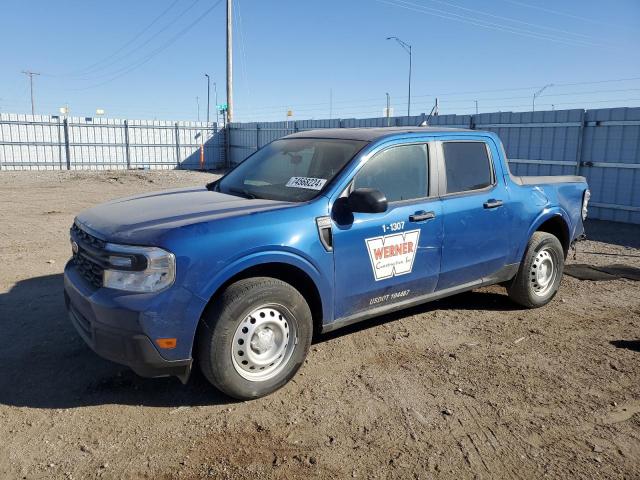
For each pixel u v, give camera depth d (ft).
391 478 10.10
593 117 42.09
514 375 14.28
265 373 12.73
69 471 10.13
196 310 11.61
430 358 15.21
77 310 12.84
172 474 10.11
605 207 42.04
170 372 11.84
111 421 11.79
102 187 63.72
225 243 11.93
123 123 98.94
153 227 11.93
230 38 104.94
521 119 47.57
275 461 10.53
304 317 13.05
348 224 13.84
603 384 13.85
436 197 16.02
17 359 14.61
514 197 18.07
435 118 55.93
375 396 13.04
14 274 22.77
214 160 109.09
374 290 14.62
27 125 90.74
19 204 45.62
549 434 11.59
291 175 15.19
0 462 10.33
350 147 15.03
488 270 17.65
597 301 20.80
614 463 10.62
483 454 10.86
